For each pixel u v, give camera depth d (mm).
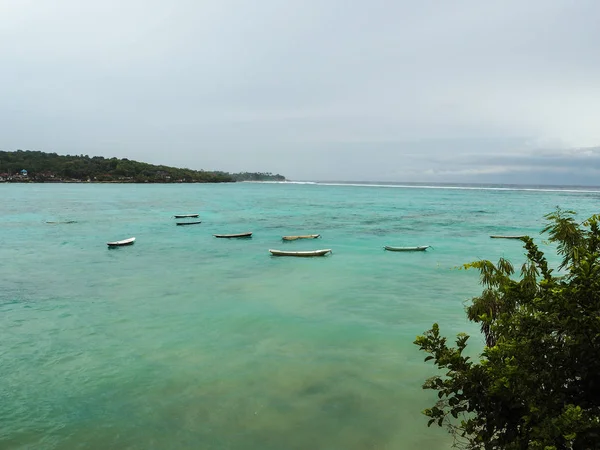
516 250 28031
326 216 53875
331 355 11289
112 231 38062
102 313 14914
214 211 61094
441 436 7598
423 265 23422
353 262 24266
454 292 17766
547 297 4203
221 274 21266
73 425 8000
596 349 3775
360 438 7578
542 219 49062
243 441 7484
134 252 27594
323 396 9117
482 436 4008
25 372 10227
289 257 25906
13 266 23172
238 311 15141
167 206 69938
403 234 36344
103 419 8203
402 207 70250
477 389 4070
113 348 11734
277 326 13555
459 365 4152
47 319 14227
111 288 18453
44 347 11805
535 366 4023
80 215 52625
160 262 24375
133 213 56219
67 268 22703
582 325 3822
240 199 94438
